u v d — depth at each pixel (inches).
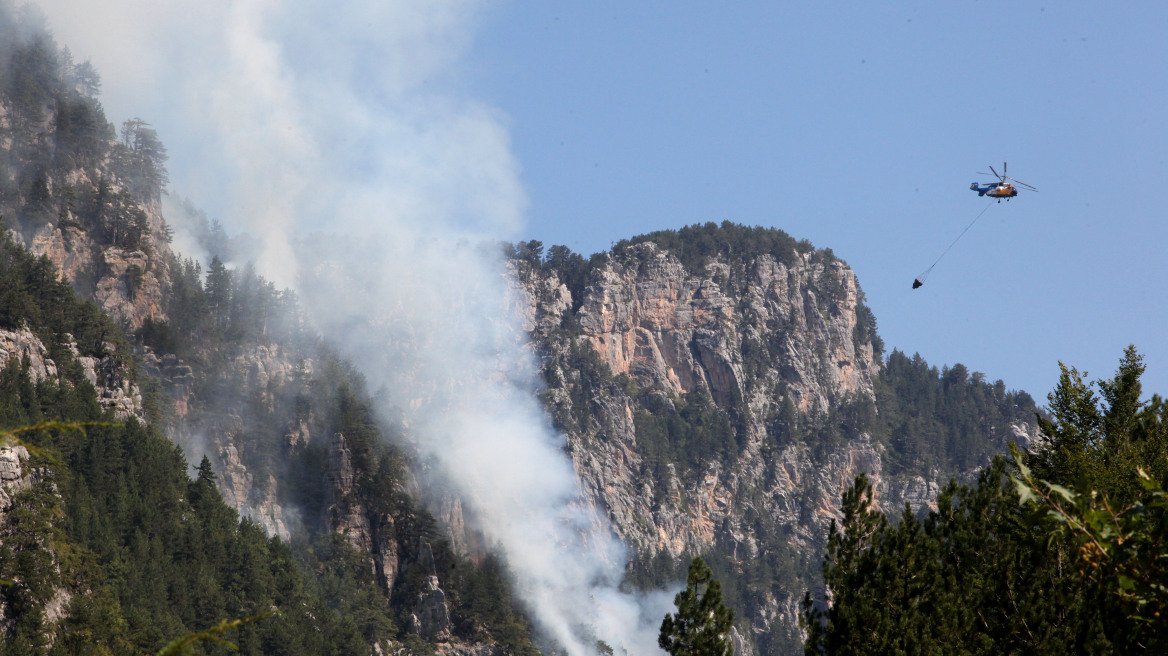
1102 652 3250.5
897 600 3708.2
